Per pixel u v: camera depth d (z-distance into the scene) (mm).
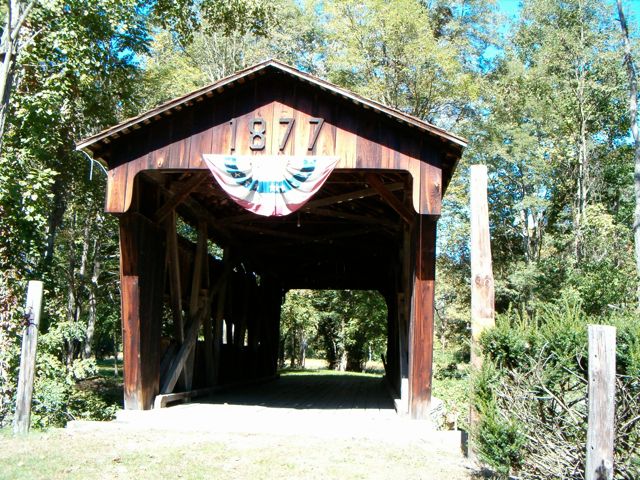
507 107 27344
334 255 16391
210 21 16500
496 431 4637
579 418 4535
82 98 14000
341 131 7980
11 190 10117
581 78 25672
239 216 11461
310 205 9930
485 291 6184
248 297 14914
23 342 7312
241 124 8086
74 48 11508
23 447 6145
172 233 9180
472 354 5383
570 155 25375
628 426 4242
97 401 11852
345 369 31656
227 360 13125
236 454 5922
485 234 6309
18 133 11016
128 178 8016
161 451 5992
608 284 17938
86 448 6102
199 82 24125
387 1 23141
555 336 4691
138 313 8000
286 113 8086
